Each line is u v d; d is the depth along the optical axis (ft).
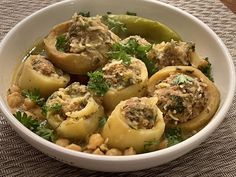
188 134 1.16
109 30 1.35
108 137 1.08
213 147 1.18
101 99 1.19
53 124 1.12
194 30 1.38
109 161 0.97
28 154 1.13
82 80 1.29
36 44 1.37
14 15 1.57
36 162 1.12
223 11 1.66
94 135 1.09
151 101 1.12
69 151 0.98
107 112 1.20
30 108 1.18
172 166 1.13
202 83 1.22
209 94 1.21
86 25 1.30
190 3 1.69
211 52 1.32
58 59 1.26
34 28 1.36
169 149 1.00
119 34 1.40
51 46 1.29
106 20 1.39
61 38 1.30
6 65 1.26
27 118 1.10
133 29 1.41
